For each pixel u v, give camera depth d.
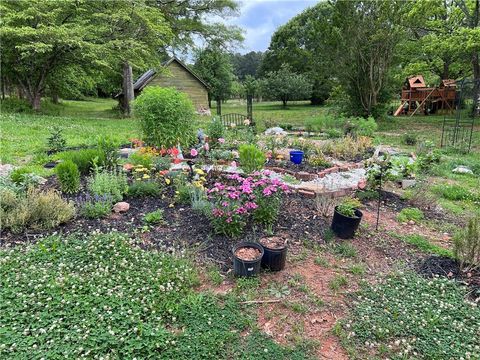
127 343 2.14
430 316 2.49
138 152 6.02
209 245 3.37
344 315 2.54
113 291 2.64
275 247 3.09
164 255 3.15
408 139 9.75
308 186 5.09
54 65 14.73
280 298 2.70
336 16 13.62
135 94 19.25
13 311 2.35
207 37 20.08
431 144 8.34
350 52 13.59
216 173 5.16
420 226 4.15
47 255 3.04
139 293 2.63
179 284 2.76
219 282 2.86
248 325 2.41
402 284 2.90
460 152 8.41
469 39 12.25
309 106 28.08
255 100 33.00
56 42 12.27
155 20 14.72
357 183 5.32
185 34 19.59
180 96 6.94
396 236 3.79
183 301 2.57
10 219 3.46
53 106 18.30
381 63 13.68
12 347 2.04
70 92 21.16
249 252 3.04
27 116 12.51
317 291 2.80
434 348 2.22
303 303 2.65
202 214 3.99
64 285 2.64
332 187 4.99
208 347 2.17
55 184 4.83
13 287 2.60
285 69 27.89
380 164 5.20
